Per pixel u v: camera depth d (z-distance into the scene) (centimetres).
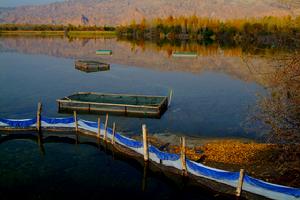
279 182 2209
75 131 3222
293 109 2020
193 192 2288
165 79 6047
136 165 2669
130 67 7519
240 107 4094
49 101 4491
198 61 8294
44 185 2331
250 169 2402
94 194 2236
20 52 10419
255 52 7506
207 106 4197
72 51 10800
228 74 6444
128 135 3219
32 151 2903
